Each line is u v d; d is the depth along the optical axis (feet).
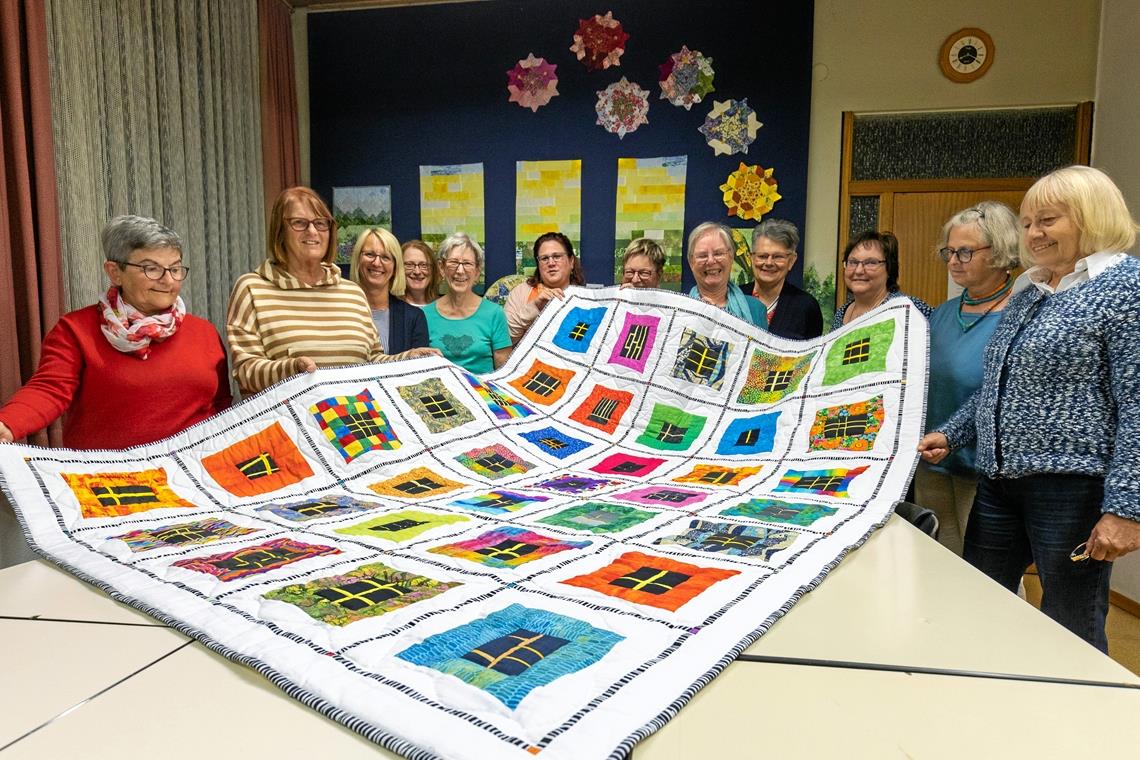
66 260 8.25
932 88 11.78
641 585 3.28
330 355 6.11
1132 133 10.03
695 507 4.55
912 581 3.40
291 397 5.40
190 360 5.53
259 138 12.05
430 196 13.17
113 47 8.98
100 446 5.26
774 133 12.05
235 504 4.69
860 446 5.10
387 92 13.14
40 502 4.16
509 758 2.00
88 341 5.16
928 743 2.09
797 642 2.77
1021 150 11.65
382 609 3.01
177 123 10.11
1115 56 10.62
